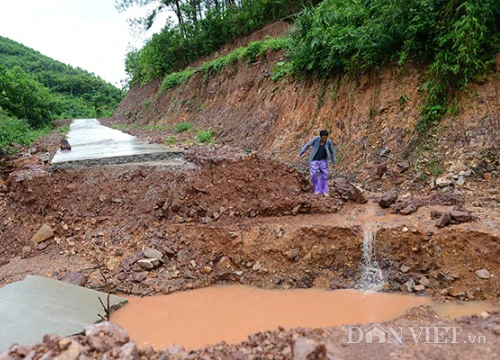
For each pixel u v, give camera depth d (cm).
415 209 670
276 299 570
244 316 523
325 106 1135
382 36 953
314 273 618
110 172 893
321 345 299
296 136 1174
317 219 688
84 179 873
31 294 549
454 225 586
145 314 539
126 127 2762
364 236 622
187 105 2300
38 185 856
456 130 819
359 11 1091
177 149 1263
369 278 595
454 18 845
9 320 477
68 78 6512
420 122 874
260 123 1416
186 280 629
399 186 813
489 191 702
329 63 1112
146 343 463
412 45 924
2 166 1142
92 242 718
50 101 3609
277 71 1483
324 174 774
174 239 694
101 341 324
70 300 543
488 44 823
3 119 1886
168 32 2931
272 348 335
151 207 763
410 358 319
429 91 877
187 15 2798
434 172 792
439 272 561
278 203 732
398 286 567
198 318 523
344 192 769
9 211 845
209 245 679
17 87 2606
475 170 748
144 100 3303
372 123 980
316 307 537
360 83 1049
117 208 798
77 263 674
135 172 874
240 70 1848
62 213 794
